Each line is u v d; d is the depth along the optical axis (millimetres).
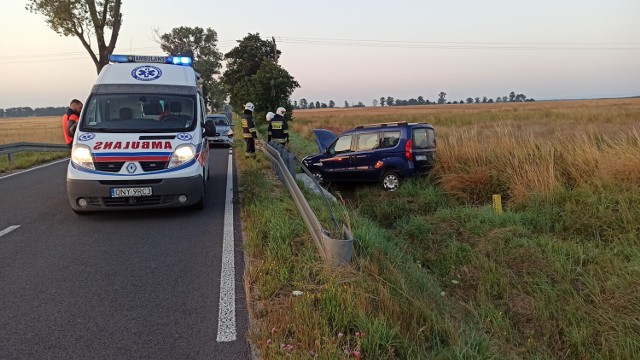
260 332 3205
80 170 6020
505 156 9203
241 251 5078
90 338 3207
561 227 6230
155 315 3553
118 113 6887
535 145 9086
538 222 6480
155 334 3260
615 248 5285
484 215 6883
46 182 9984
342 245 3986
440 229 6828
